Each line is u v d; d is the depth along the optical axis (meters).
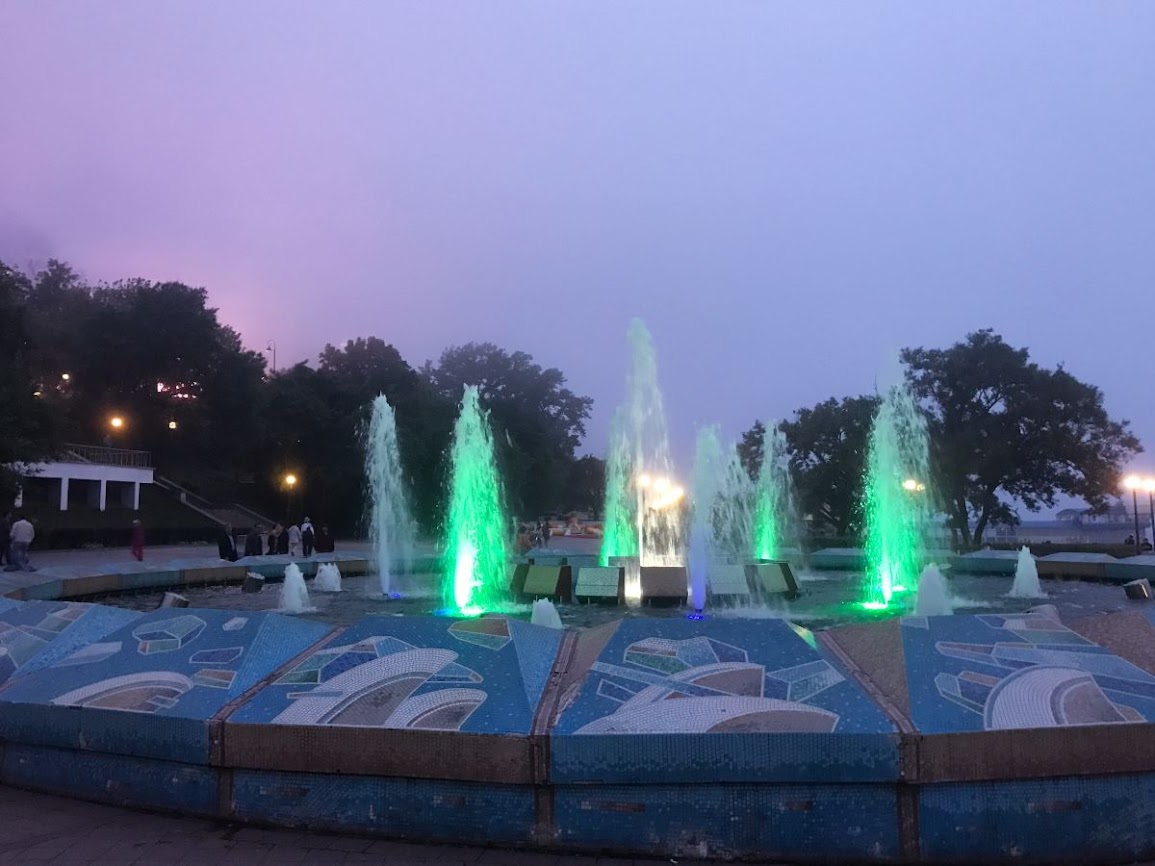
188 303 54.00
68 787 4.95
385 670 4.79
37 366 37.53
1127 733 4.07
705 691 4.43
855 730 4.01
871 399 41.03
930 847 3.97
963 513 39.59
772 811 4.02
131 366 53.44
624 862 4.04
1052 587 13.98
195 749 4.51
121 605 11.76
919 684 4.43
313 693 4.66
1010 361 37.97
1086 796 4.04
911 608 11.55
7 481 31.42
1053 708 4.18
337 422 53.19
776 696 4.35
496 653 4.91
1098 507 38.97
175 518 45.84
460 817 4.21
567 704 4.41
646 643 4.96
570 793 4.12
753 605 11.82
